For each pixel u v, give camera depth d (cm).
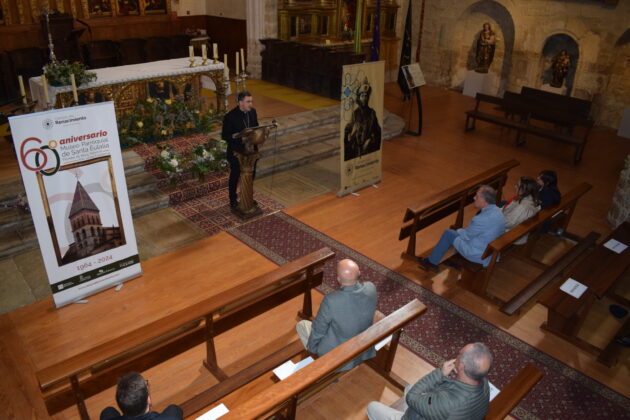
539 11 1234
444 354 462
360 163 766
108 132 471
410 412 321
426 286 559
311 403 398
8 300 507
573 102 1094
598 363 462
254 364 405
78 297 507
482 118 1073
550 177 582
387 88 1457
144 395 269
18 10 1116
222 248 610
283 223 675
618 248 549
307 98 1140
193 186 730
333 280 562
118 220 508
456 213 726
